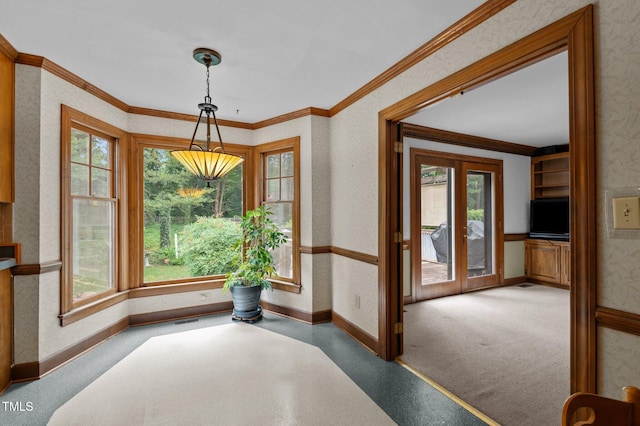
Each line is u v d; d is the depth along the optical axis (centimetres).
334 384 221
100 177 304
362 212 290
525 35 152
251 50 219
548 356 263
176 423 180
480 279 487
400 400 202
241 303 345
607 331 123
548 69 240
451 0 166
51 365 240
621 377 119
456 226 464
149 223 351
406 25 190
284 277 375
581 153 129
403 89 237
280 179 379
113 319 307
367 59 232
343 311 323
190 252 372
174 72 252
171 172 363
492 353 269
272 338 301
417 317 361
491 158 495
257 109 341
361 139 290
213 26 191
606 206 122
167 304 349
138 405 197
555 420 182
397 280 263
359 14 179
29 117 230
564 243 491
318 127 344
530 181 544
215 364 249
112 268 320
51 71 240
